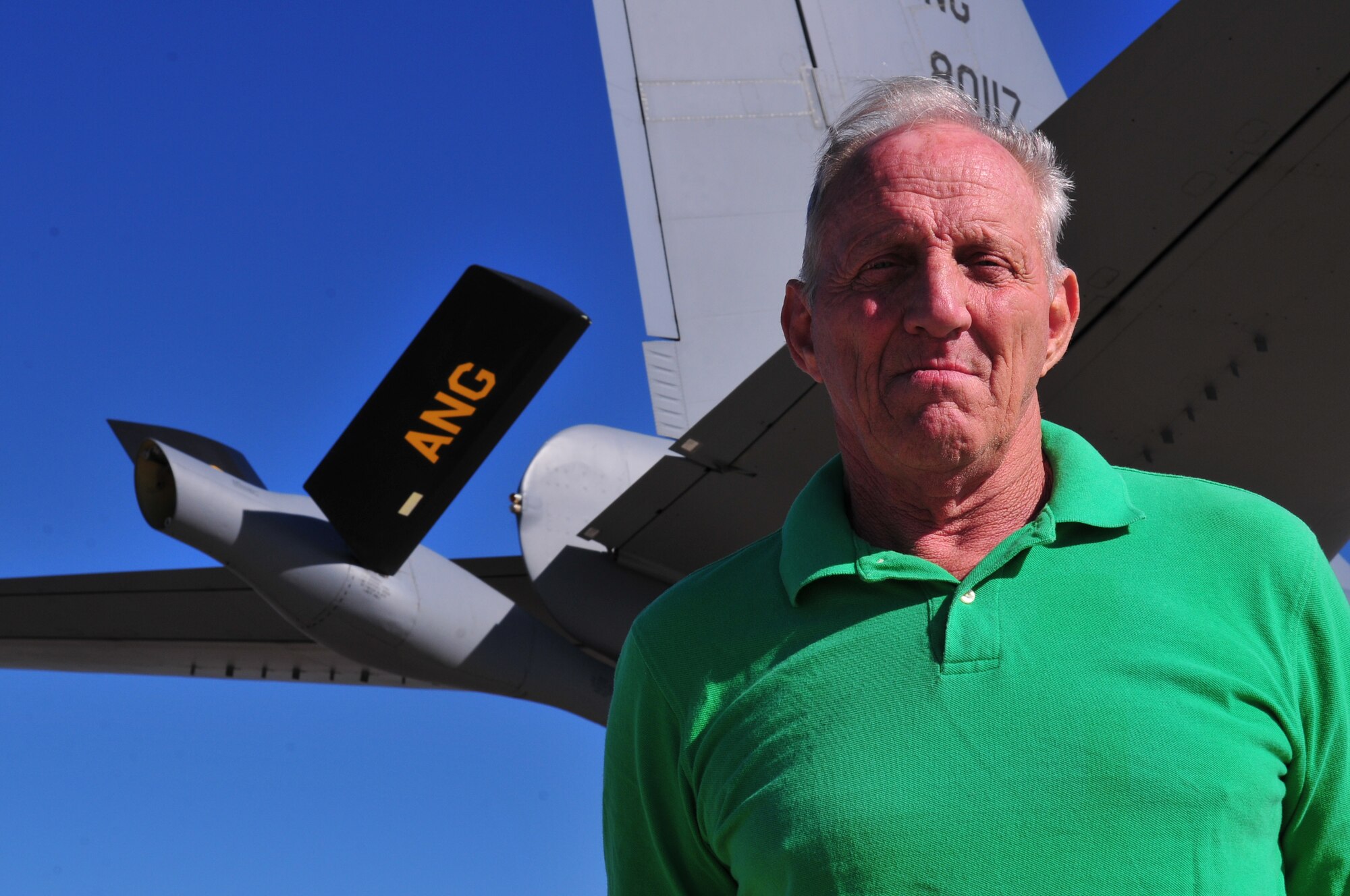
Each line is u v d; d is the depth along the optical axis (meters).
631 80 6.35
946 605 1.29
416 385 4.09
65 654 6.03
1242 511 1.32
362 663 4.77
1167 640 1.23
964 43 7.81
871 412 1.38
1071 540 1.30
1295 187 3.58
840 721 1.27
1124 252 3.76
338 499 4.36
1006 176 1.40
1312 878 1.30
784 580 1.38
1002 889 1.16
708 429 4.20
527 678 4.95
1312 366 4.02
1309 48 3.29
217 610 5.82
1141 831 1.15
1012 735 1.20
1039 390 4.18
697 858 1.48
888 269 1.38
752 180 6.36
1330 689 1.26
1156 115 3.48
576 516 5.23
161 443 4.52
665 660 1.45
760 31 6.71
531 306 3.86
